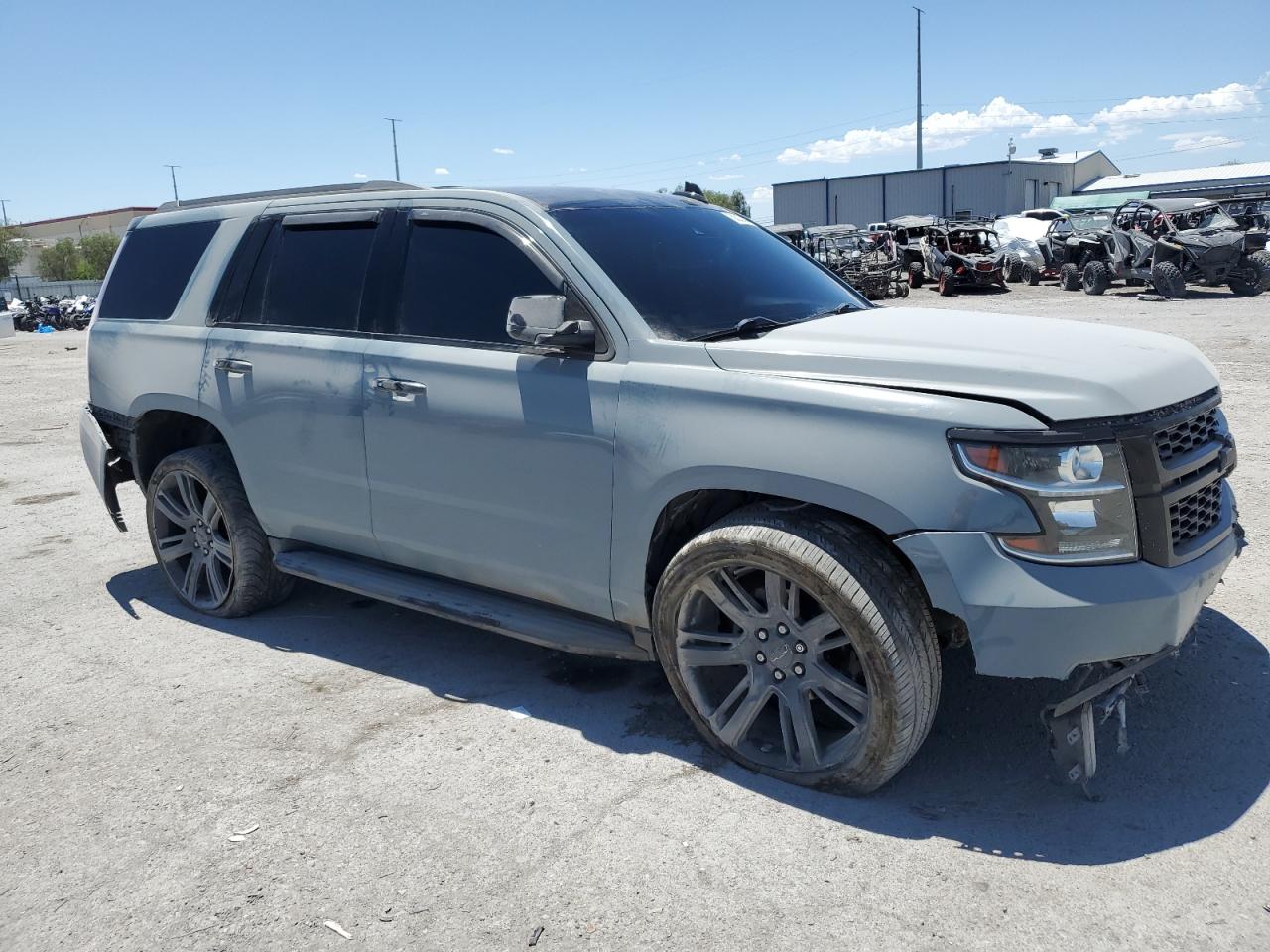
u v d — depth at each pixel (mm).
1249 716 3395
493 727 3615
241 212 4605
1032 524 2664
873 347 3035
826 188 72250
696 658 3256
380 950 2488
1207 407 3002
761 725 3357
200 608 4891
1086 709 2873
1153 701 3521
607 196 3945
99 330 5066
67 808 3199
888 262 26453
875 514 2799
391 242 3959
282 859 2873
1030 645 2666
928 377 2852
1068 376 2746
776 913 2541
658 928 2512
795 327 3355
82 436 5223
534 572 3580
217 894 2730
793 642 3029
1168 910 2479
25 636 4742
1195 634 4047
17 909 2715
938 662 2914
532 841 2902
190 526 4867
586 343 3318
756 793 3102
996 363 2830
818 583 2875
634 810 3035
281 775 3330
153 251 4973
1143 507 2738
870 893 2598
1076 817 2896
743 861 2762
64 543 6367
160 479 4832
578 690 3898
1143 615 2676
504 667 4148
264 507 4410
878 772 2930
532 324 3254
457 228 3781
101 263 92375
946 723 3477
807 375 2992
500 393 3512
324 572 4281
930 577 2740
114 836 3033
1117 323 15891
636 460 3199
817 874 2689
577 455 3338
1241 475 6328
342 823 3035
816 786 3074
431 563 3910
